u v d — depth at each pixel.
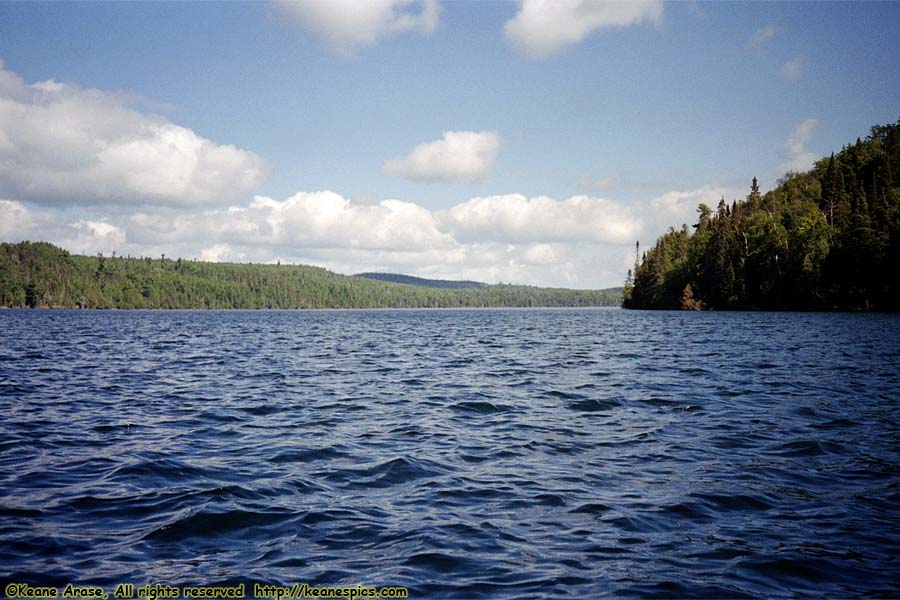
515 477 10.93
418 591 6.74
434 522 8.77
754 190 161.00
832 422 15.28
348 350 40.06
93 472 11.29
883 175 131.38
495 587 6.83
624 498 9.76
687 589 6.77
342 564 7.42
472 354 36.09
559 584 6.89
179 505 9.45
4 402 18.94
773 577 7.05
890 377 23.36
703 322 75.56
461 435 14.34
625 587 6.81
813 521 8.73
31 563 7.40
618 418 16.14
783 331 53.91
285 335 59.47
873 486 10.27
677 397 19.14
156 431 14.90
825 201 135.75
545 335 55.56
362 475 11.11
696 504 9.45
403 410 17.62
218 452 12.83
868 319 75.62
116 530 8.46
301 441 13.80
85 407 18.22
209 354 36.78
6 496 9.87
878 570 7.21
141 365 30.22
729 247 127.25
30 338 51.97
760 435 13.97
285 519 8.88
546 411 17.23
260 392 21.19
